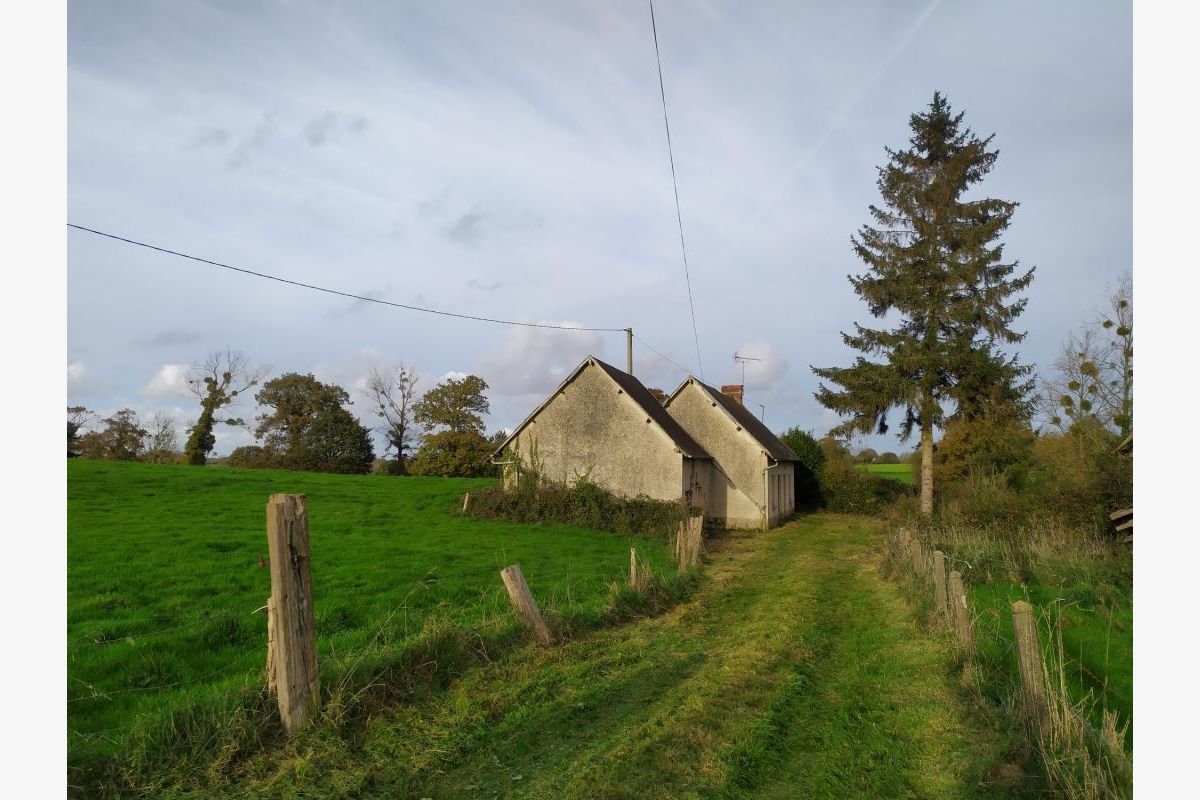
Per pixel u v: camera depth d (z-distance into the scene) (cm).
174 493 2773
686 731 623
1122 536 1594
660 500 2567
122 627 961
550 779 539
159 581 1285
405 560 1591
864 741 614
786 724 653
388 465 6000
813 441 3938
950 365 2830
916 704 695
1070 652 901
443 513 2733
